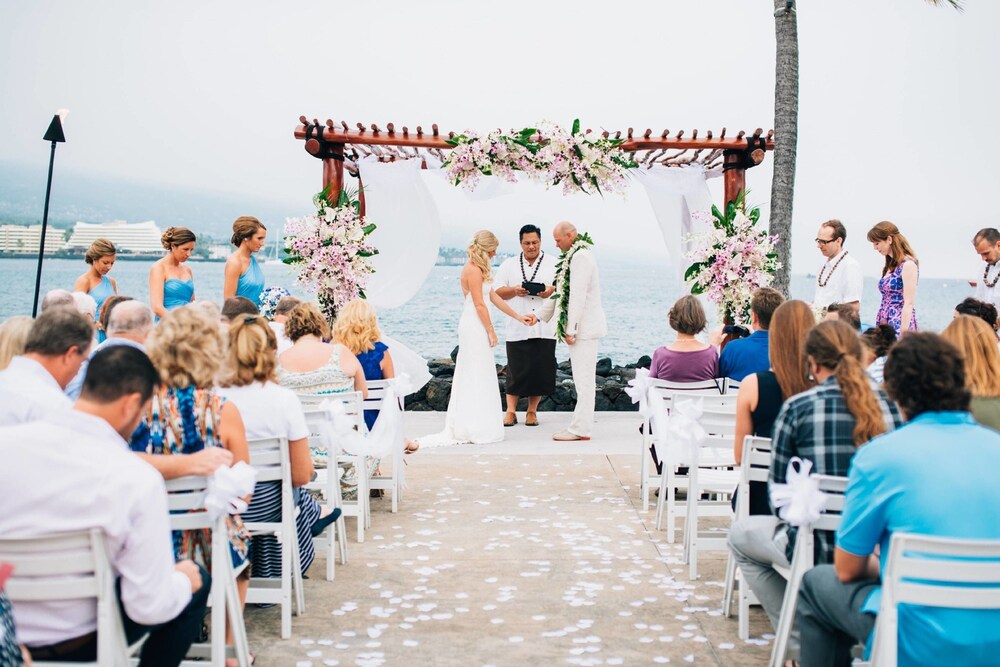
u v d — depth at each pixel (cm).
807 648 280
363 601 420
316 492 531
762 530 340
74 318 307
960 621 226
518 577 454
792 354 366
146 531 237
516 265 915
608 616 400
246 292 759
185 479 293
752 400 374
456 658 353
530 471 709
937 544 219
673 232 905
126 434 251
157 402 313
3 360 333
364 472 532
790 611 304
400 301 889
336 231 818
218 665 305
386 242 884
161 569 240
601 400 1045
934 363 240
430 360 1192
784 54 984
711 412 440
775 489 288
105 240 802
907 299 740
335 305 838
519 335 905
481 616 400
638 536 531
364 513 539
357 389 538
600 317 833
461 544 514
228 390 368
